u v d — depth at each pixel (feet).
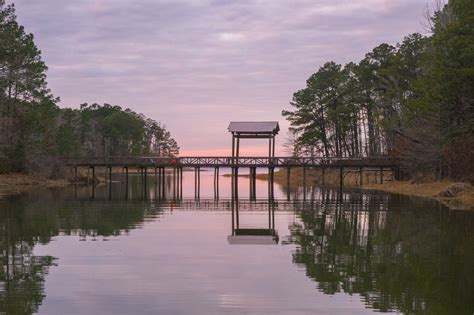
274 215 99.25
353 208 110.83
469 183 132.67
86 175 242.99
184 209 111.34
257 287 44.96
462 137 133.18
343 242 67.15
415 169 167.32
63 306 39.47
